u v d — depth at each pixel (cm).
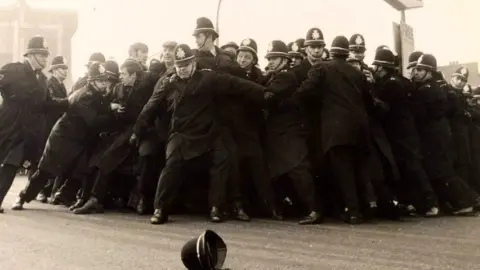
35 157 706
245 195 680
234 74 660
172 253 404
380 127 663
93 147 715
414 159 688
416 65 732
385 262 375
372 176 634
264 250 420
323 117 614
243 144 652
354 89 609
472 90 900
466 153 805
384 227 569
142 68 737
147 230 534
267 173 651
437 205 685
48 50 675
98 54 816
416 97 719
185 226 569
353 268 354
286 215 685
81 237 481
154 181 680
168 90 621
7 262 366
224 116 647
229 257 388
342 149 602
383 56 681
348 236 499
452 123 804
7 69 648
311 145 654
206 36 659
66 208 743
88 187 715
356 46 680
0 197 655
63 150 691
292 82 630
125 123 702
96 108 697
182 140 602
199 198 689
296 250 420
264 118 683
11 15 2530
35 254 396
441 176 717
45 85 677
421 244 453
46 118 742
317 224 592
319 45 666
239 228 555
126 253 402
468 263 373
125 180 736
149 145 661
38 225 559
